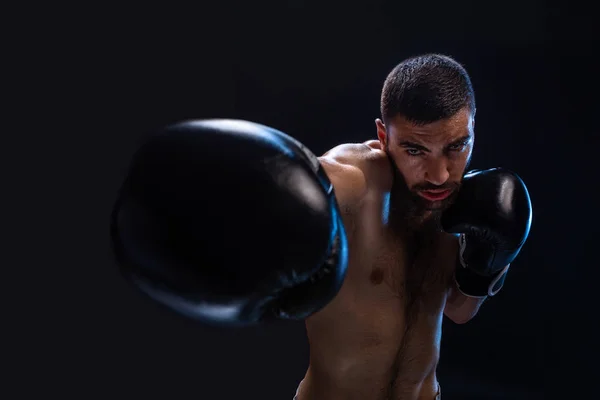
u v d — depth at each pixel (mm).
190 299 868
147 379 3998
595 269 4184
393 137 1354
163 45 4953
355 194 1374
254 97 5105
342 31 5020
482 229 1473
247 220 849
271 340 4281
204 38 5000
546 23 4727
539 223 4367
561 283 4184
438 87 1277
